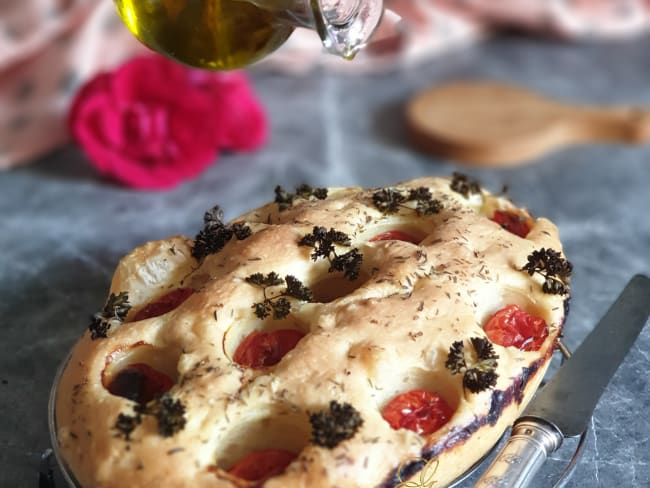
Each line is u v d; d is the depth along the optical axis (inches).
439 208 16.7
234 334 14.7
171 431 12.9
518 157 27.3
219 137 26.0
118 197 25.2
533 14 34.8
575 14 35.4
